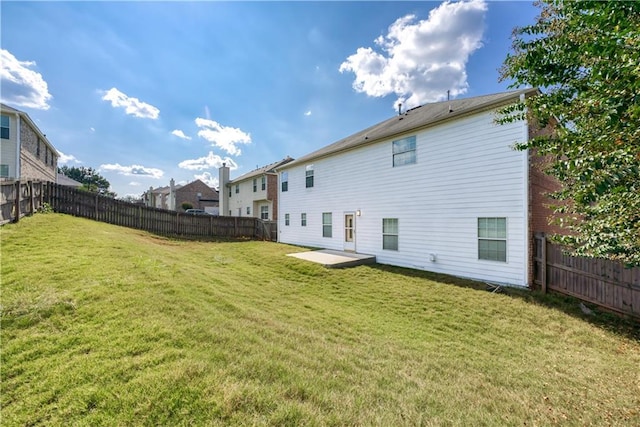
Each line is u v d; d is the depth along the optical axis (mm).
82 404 2000
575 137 2307
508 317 5492
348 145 11594
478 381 3246
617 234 2654
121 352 2645
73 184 30969
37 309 3354
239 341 3154
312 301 6094
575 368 3738
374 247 10695
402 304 6172
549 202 6996
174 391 2131
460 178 8109
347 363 3184
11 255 5496
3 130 14227
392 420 2213
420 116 10305
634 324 5121
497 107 7242
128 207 14172
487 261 7559
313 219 13914
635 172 1828
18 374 2340
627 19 1860
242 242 16125
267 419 1957
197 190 39000
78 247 6488
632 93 1805
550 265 6578
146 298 3961
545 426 2500
